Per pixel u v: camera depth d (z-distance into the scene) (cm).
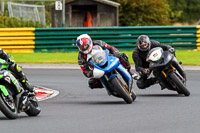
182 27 8425
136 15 17512
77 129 2766
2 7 13000
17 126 2883
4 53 3089
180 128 2759
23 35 8412
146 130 2711
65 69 6881
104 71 3722
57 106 3822
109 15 14900
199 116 3177
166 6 18450
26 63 7456
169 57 4109
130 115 3259
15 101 3152
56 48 8506
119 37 8438
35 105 3366
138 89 4922
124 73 3812
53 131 2714
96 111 3478
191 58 7731
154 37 8431
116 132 2666
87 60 3781
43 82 5566
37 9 15250
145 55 4244
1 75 3022
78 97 4400
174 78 4094
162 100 4025
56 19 14362
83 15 15362
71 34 8494
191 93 4472
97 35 8450
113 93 3869
